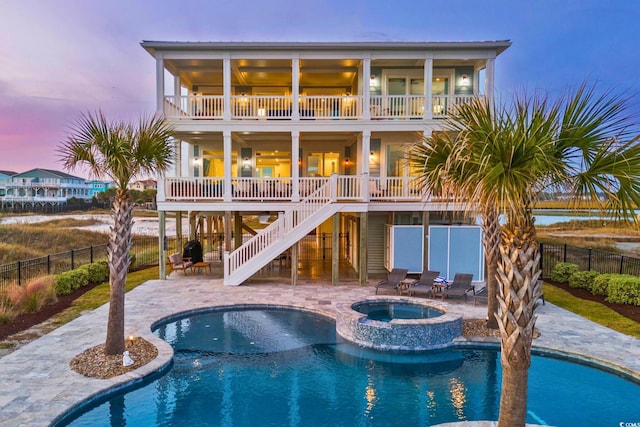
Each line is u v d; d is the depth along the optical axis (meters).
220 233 22.47
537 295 3.90
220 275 14.96
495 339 8.19
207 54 13.70
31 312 9.66
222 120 13.85
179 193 13.82
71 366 6.58
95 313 9.71
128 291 12.20
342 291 12.30
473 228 13.14
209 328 9.34
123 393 6.16
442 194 5.03
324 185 13.28
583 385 6.55
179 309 10.14
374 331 8.20
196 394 6.35
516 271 3.83
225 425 5.53
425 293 12.08
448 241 13.20
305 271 15.76
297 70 13.83
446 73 15.69
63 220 34.97
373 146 15.85
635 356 7.18
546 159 3.36
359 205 12.97
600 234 23.94
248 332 9.09
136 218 46.22
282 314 10.38
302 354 7.95
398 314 9.89
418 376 7.07
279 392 6.47
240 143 17.84
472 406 6.06
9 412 5.15
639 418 5.65
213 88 17.58
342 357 7.81
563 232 24.44
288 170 18.80
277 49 13.69
